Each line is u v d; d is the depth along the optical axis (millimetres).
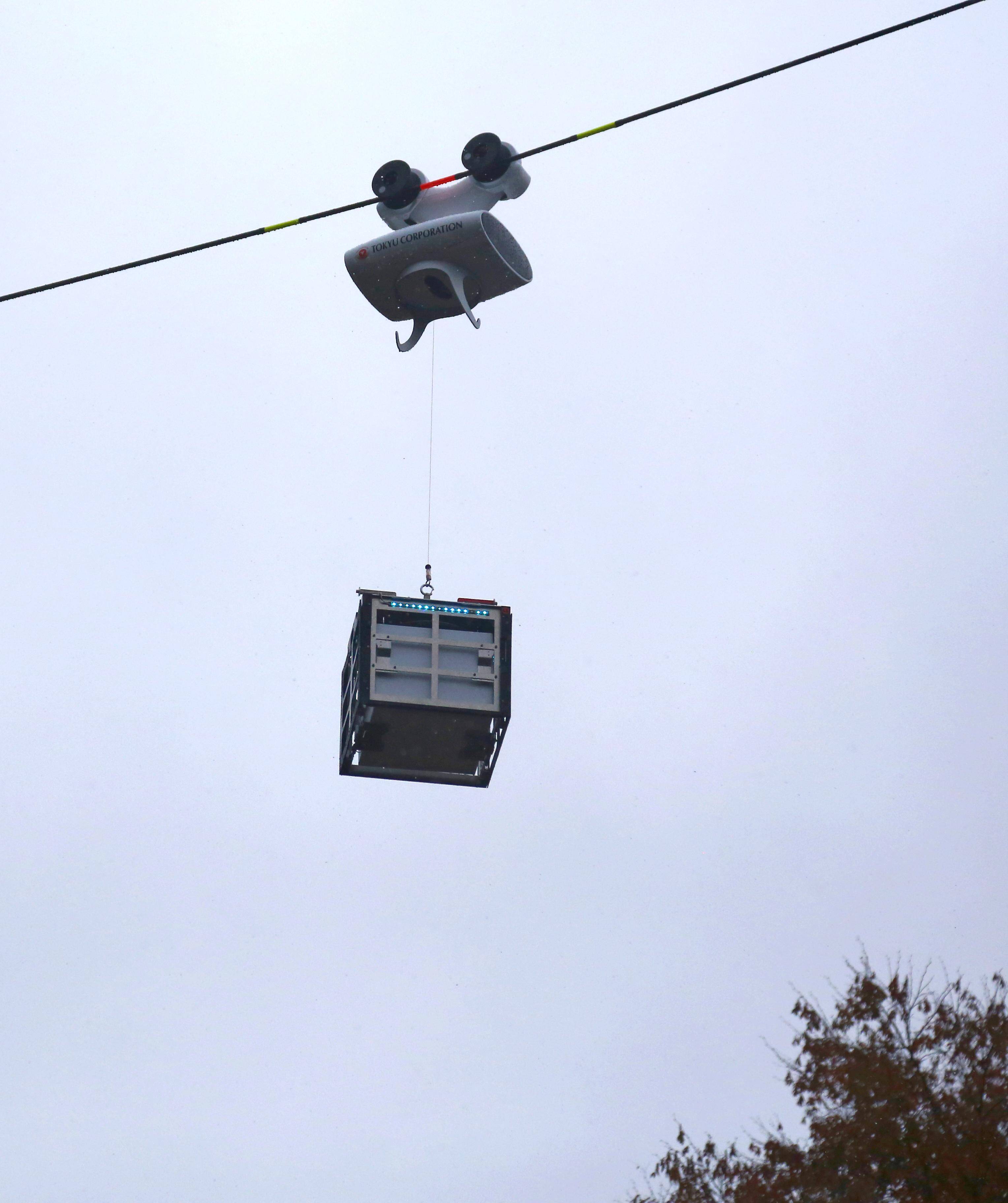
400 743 32906
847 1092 33969
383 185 31188
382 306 32094
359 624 32594
